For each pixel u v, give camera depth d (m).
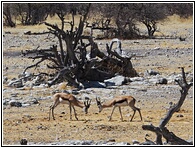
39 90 76.25
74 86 78.50
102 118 57.00
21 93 73.88
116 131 50.44
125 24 166.12
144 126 41.38
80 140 45.97
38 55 88.19
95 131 50.47
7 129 51.53
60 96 56.94
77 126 52.59
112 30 164.50
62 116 58.38
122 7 167.38
